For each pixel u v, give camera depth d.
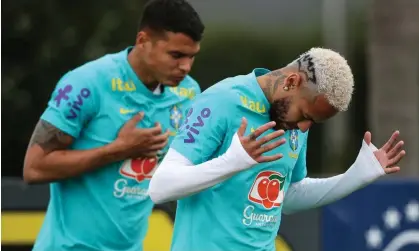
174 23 17.09
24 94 49.56
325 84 14.13
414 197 23.64
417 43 37.00
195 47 17.31
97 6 50.66
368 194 23.50
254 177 14.80
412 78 37.22
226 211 14.81
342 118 63.84
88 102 17.55
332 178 16.30
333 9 71.44
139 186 18.08
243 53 70.62
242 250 14.92
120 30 50.88
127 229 18.17
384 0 37.16
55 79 49.94
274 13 74.81
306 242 23.34
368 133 15.78
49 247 18.12
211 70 68.50
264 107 14.68
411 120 37.31
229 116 14.48
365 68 67.06
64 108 17.47
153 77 17.83
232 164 13.83
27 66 49.56
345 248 23.47
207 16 73.38
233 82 14.77
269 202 15.07
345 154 62.38
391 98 37.41
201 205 14.87
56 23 49.84
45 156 17.53
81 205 17.92
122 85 17.81
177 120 18.48
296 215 23.34
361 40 69.44
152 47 17.34
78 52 50.22
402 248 23.61
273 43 72.38
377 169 15.65
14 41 49.41
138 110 17.97
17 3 49.19
